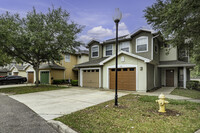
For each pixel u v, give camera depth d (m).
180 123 3.78
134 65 10.76
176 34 6.45
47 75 19.30
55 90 11.92
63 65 20.83
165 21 6.78
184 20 5.60
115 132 3.27
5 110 5.53
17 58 15.06
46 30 12.88
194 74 33.28
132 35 13.02
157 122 3.87
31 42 11.95
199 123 3.78
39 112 5.17
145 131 3.30
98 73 13.43
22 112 5.23
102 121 4.02
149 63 10.78
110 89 12.16
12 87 14.73
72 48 14.80
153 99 6.95
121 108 5.43
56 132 3.55
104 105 6.01
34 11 13.18
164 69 14.64
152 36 11.98
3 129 3.69
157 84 13.06
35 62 14.91
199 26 5.59
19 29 12.22
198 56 10.33
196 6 4.86
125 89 11.26
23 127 3.82
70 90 11.76
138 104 6.07
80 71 15.15
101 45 15.95
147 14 7.96
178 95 8.63
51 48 13.49
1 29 11.21
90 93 9.87
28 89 12.62
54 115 4.77
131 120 4.06
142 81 10.33
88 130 3.39
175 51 13.88
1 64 21.44
